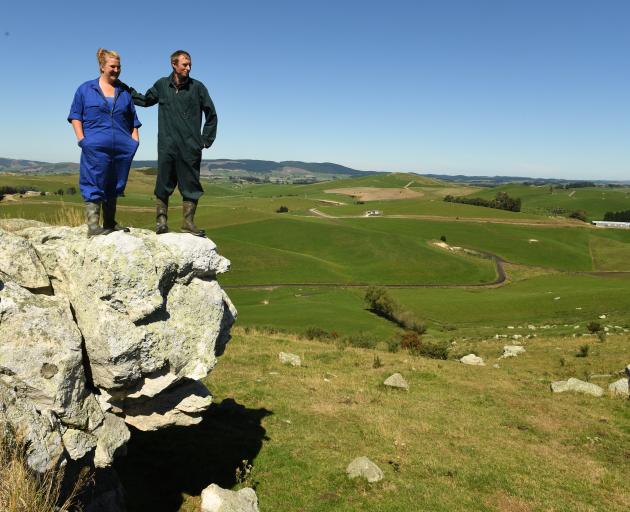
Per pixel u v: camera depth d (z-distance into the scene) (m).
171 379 4.68
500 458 9.02
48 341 3.92
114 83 4.62
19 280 4.14
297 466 8.16
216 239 70.31
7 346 3.75
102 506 4.83
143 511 6.21
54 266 4.41
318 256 71.50
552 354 18.94
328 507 7.11
